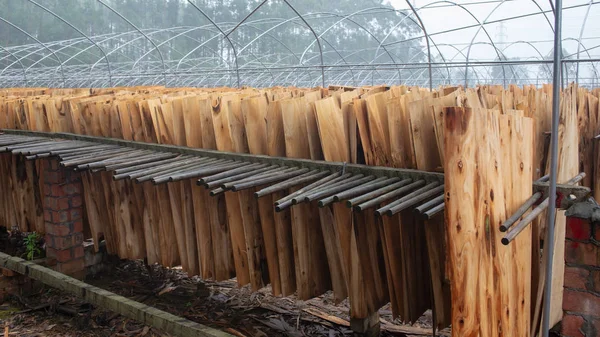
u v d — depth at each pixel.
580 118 4.84
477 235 2.27
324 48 38.59
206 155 4.02
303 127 3.64
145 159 4.04
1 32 36.16
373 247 3.29
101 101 5.13
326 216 3.48
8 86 27.42
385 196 2.71
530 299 2.76
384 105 3.19
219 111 4.00
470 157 2.21
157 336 4.24
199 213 4.01
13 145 4.80
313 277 3.62
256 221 3.79
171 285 5.26
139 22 40.62
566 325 2.50
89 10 39.75
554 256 2.90
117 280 5.41
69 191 5.07
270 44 39.09
